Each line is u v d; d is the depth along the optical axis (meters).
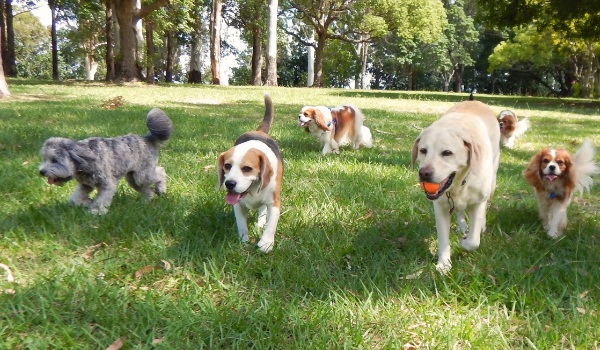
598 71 40.28
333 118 7.67
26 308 2.56
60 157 3.94
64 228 3.71
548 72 56.59
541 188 4.39
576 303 2.85
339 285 3.09
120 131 8.21
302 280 3.12
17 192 4.65
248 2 37.44
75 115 10.32
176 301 2.82
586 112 18.30
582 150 4.54
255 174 3.54
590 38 22.20
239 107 14.78
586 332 2.51
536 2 21.09
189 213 4.31
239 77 59.69
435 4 38.78
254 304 2.84
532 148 9.12
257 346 2.40
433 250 3.82
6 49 35.41
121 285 2.96
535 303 2.83
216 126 9.54
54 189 4.81
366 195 5.08
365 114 13.52
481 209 3.53
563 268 3.33
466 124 3.40
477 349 2.42
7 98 14.48
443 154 3.18
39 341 2.32
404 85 66.06
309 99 19.66
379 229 4.17
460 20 51.44
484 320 2.73
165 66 46.47
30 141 6.97
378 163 6.88
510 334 2.59
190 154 6.74
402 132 10.20
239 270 3.23
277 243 3.76
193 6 33.38
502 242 3.92
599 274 3.23
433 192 3.11
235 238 3.79
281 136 8.89
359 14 37.28
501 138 9.34
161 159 6.40
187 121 10.13
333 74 59.38
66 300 2.70
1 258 3.15
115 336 2.40
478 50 55.53
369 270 3.34
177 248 3.50
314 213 4.49
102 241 3.62
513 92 62.78
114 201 4.57
